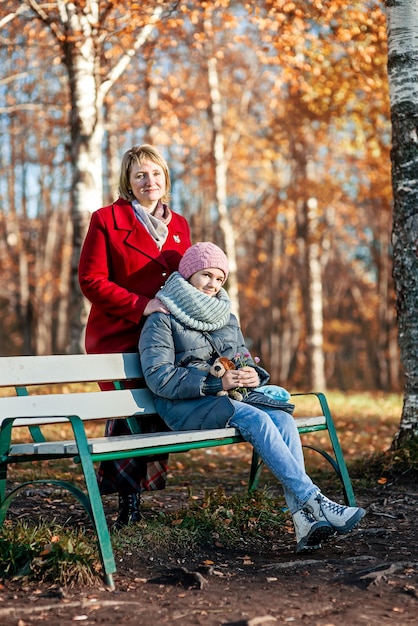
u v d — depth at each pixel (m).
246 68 23.50
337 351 42.72
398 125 6.30
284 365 37.28
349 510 3.72
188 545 3.95
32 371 3.96
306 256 22.61
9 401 3.83
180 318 4.25
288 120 21.19
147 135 20.62
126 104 21.20
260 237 31.45
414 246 6.20
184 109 21.11
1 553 3.46
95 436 9.26
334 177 23.58
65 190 12.89
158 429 4.51
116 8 10.88
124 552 3.74
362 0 11.04
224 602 3.12
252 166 26.58
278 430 4.07
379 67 13.61
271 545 4.14
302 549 3.82
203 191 30.31
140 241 4.59
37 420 3.71
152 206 4.73
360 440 9.73
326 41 12.09
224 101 24.84
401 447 6.12
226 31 18.98
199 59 20.08
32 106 14.70
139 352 4.42
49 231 32.25
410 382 6.23
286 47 11.26
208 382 4.12
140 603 3.10
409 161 6.24
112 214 4.57
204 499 4.64
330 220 28.80
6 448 3.57
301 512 3.82
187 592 3.26
